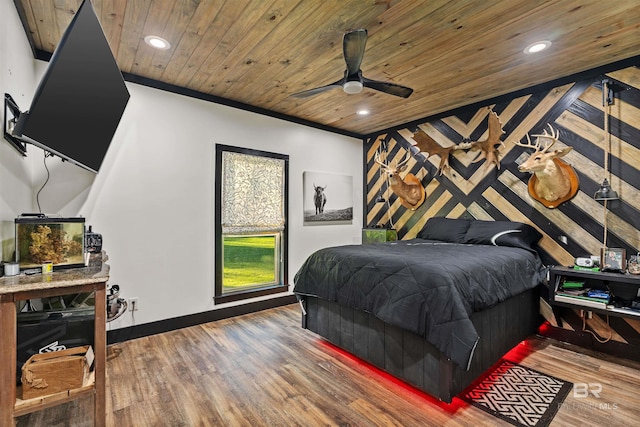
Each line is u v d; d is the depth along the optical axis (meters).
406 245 3.30
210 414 1.89
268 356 2.66
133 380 2.27
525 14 2.11
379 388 2.17
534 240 3.21
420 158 4.45
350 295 2.48
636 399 2.04
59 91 1.61
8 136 1.82
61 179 2.66
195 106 3.45
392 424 1.80
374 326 2.38
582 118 2.99
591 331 2.84
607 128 2.84
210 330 3.27
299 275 3.09
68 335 1.78
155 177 3.18
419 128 4.45
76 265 1.81
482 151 3.70
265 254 4.17
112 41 2.44
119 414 1.88
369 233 4.75
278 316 3.73
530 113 3.36
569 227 3.06
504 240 3.19
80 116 1.88
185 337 3.07
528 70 2.95
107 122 2.24
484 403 2.00
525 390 2.15
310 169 4.57
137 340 3.00
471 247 3.10
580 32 2.32
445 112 4.12
